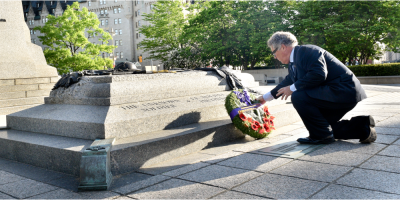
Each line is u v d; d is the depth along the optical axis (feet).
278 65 109.40
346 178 10.04
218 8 100.68
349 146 13.78
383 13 87.04
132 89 17.58
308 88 13.88
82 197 10.29
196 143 15.57
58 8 278.87
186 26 113.09
